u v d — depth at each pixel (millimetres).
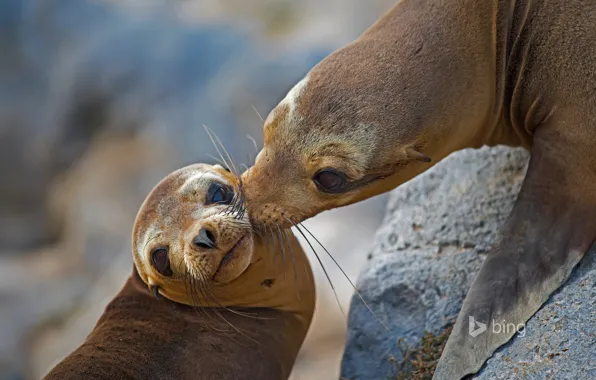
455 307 11805
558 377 9453
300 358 23484
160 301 12531
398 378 11625
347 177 10906
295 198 11117
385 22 11336
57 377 11281
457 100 10969
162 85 35719
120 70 36781
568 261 10094
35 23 40188
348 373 12148
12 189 37781
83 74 37219
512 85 11148
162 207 11930
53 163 37469
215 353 11945
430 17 11070
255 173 11281
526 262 10273
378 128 10688
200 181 11922
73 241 33906
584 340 9617
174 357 11781
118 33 37969
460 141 11430
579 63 10516
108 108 36594
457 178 13195
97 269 32031
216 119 31969
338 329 23938
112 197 33344
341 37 33438
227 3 38750
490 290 10297
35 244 36500
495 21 10938
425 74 10797
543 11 10750
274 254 11953
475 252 12266
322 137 10758
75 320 29734
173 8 39250
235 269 11453
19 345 29469
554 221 10336
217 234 11328
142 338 12023
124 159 34250
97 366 11438
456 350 10141
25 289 31812
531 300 10078
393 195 13789
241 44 35750
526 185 10648
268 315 12602
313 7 36250
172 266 11781
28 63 39781
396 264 12742
